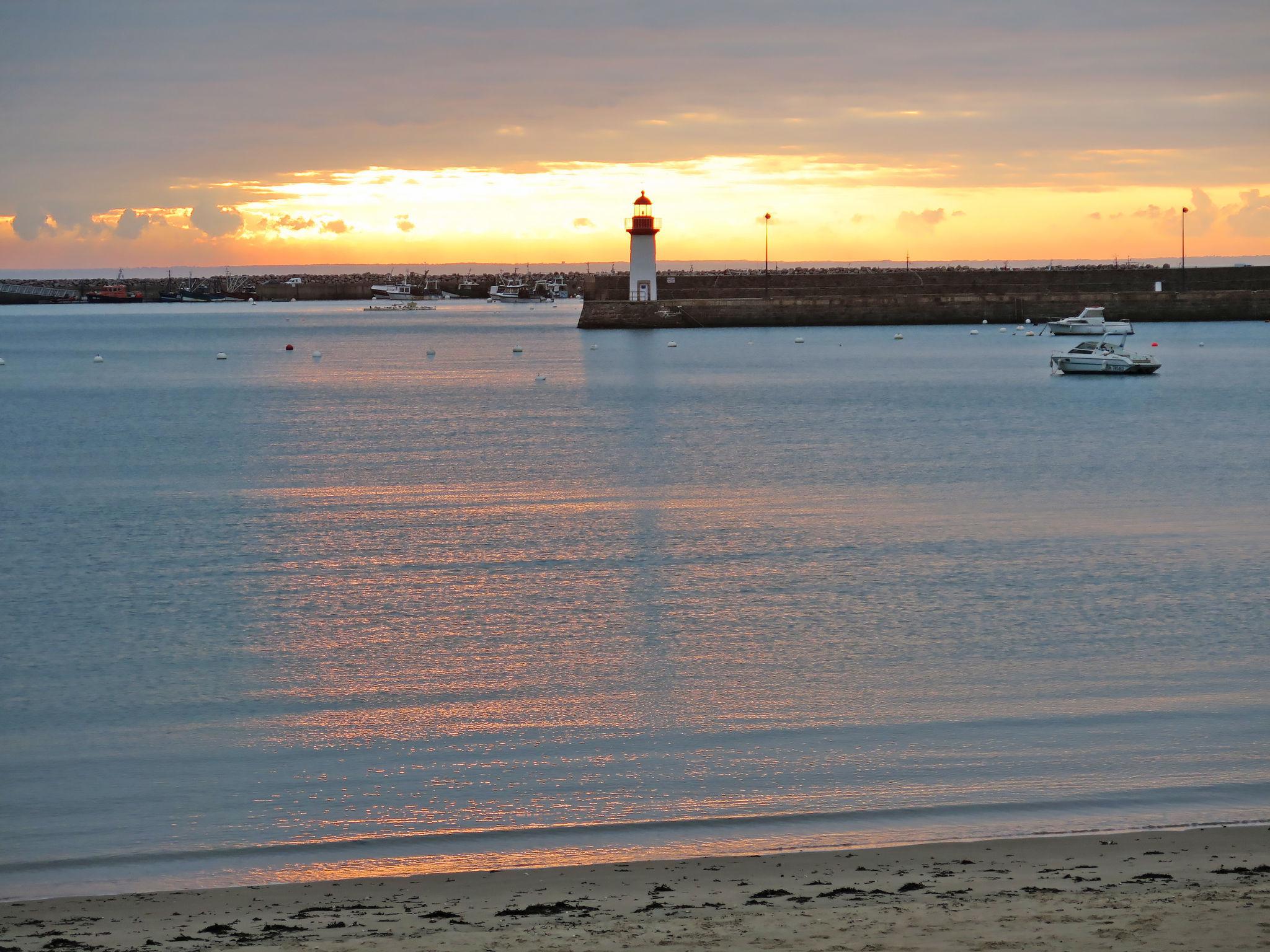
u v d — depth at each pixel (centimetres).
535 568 3494
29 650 2748
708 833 1728
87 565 3612
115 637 2845
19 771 2017
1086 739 2095
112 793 1917
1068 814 1769
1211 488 4872
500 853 1667
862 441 6506
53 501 4822
